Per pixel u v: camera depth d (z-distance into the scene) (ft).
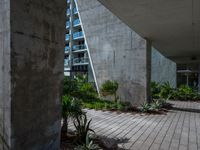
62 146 14.26
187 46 42.22
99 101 41.16
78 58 121.60
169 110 34.04
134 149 14.89
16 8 8.93
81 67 118.62
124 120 25.39
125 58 40.68
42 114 10.75
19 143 9.20
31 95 9.90
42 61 10.68
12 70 8.77
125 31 40.78
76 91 42.22
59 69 12.34
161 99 41.16
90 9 50.78
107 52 45.39
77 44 132.67
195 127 22.20
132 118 26.76
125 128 21.27
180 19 25.00
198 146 15.90
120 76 41.63
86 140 14.07
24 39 9.39
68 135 16.63
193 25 27.40
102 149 14.14
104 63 46.26
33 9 9.93
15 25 8.89
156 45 41.73
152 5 20.75
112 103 37.96
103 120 25.16
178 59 58.59
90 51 50.47
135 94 38.09
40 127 10.60
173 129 21.18
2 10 8.96
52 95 11.65
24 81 9.45
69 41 134.31
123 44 41.19
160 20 25.49
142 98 36.70
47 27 11.05
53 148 11.83
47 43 11.07
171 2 19.83
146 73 36.42
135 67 38.37
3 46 8.95
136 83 38.06
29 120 9.79
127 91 39.70
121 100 40.42
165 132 19.97
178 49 46.03
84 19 52.70
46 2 10.90
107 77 45.14
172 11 22.31
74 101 17.13
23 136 9.43
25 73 9.48
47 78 11.14
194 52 50.14
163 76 64.18
